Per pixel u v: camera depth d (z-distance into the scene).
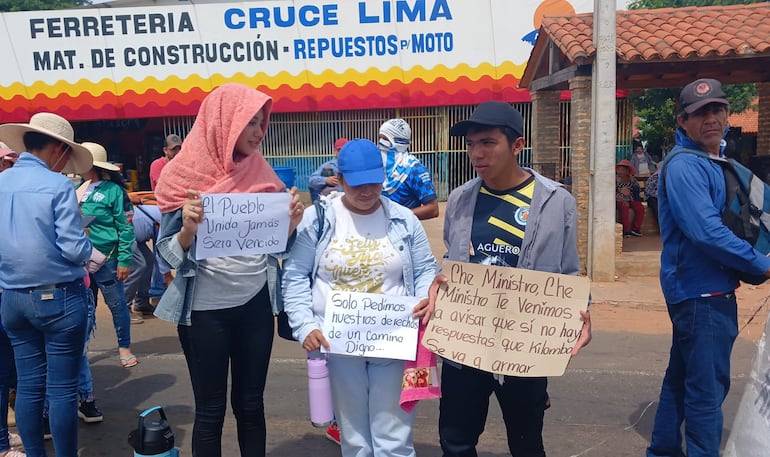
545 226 2.59
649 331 6.16
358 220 2.82
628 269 8.23
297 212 2.80
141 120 17.64
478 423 2.82
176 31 15.05
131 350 5.94
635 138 20.17
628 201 10.55
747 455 2.00
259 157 2.91
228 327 2.89
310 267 2.87
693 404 3.08
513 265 2.64
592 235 7.91
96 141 17.72
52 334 3.16
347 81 14.98
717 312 2.99
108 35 15.13
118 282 5.39
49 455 3.78
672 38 8.45
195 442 2.94
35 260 3.06
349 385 2.82
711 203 2.89
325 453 3.83
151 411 2.97
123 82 15.30
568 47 8.04
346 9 14.69
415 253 2.90
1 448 3.57
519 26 14.46
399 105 14.97
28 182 3.12
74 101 15.41
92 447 3.94
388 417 2.80
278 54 15.02
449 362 2.78
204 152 2.71
